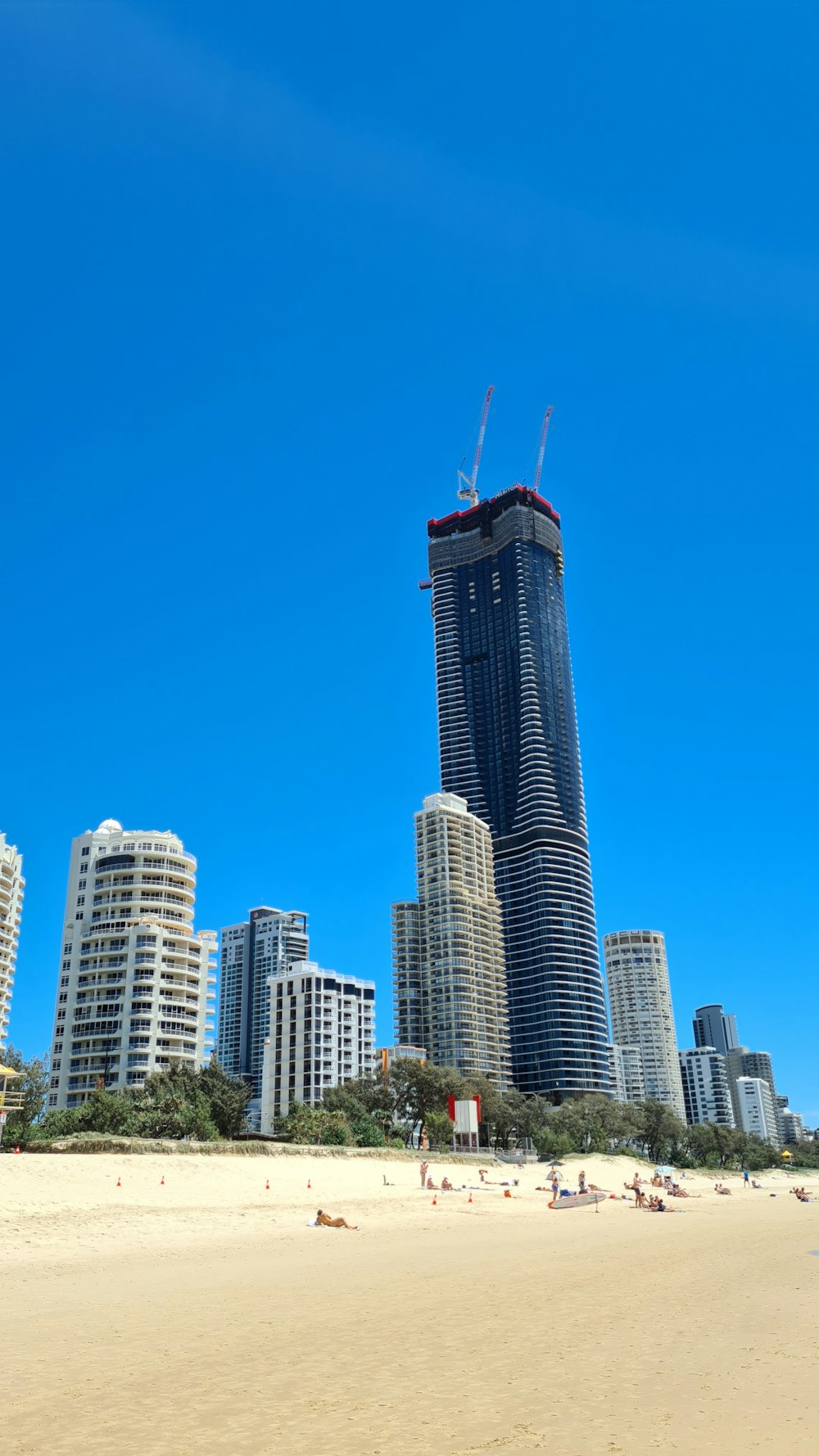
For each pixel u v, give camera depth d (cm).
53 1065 16525
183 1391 1825
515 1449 1449
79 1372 1981
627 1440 1485
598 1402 1722
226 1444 1494
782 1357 2086
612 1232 5862
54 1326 2500
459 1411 1672
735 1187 15312
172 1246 4512
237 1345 2253
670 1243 5028
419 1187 8619
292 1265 3856
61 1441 1515
